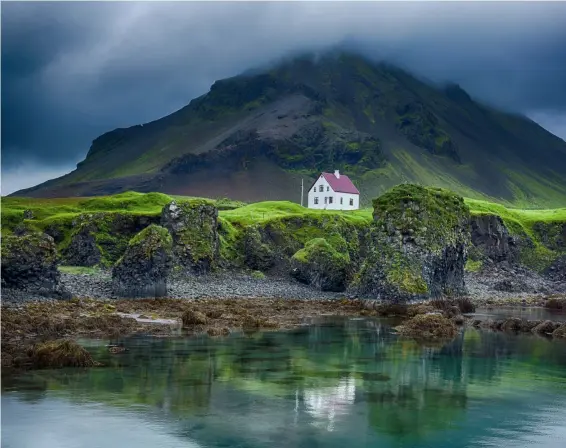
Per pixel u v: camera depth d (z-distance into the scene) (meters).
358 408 36.69
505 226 146.88
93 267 105.25
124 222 113.94
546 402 38.66
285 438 31.27
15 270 71.88
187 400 37.03
